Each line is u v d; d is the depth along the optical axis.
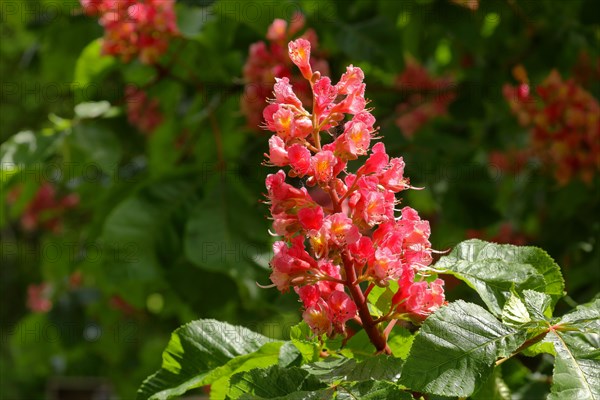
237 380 2.04
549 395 1.79
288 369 2.05
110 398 11.18
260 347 2.40
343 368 2.04
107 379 8.85
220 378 2.45
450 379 1.85
